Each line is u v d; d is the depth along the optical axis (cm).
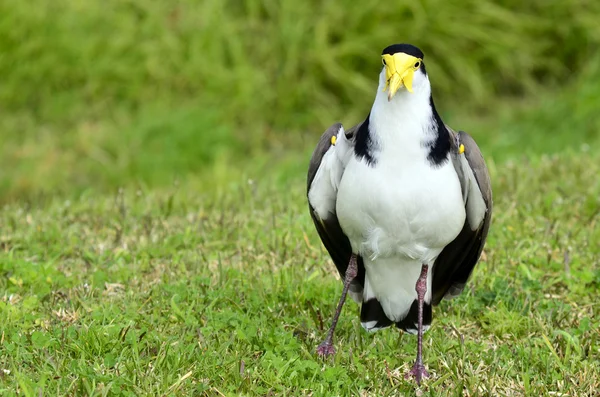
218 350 841
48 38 2020
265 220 1204
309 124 2000
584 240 1123
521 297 985
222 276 1013
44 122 1992
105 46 2025
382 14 2031
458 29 2038
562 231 1147
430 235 821
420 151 793
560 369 837
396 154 793
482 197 834
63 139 1938
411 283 866
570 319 941
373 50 2023
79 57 2016
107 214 1235
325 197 855
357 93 2031
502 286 991
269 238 1134
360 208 814
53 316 909
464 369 829
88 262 1073
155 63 2019
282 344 855
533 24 2091
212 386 790
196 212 1248
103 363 812
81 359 803
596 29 2077
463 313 955
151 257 1084
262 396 779
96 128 1964
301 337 894
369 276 874
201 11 2052
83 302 934
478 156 828
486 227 864
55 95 2014
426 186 796
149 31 2039
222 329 895
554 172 1362
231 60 2041
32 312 919
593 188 1283
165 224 1191
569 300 980
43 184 1819
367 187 802
